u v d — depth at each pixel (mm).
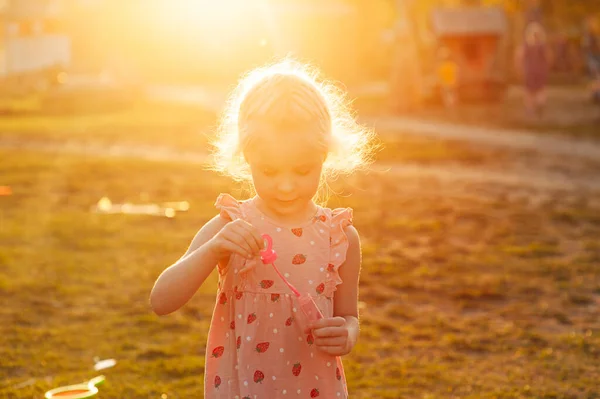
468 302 6184
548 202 10430
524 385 4559
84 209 10125
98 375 4645
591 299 6273
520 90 32094
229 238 2361
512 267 7207
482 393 4438
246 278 2484
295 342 2475
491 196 10961
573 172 13086
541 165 13852
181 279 2385
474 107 24922
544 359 4992
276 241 2504
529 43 21812
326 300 2533
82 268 7121
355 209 9992
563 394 4430
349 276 2650
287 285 2467
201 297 6262
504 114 22500
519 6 34938
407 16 25797
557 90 31562
